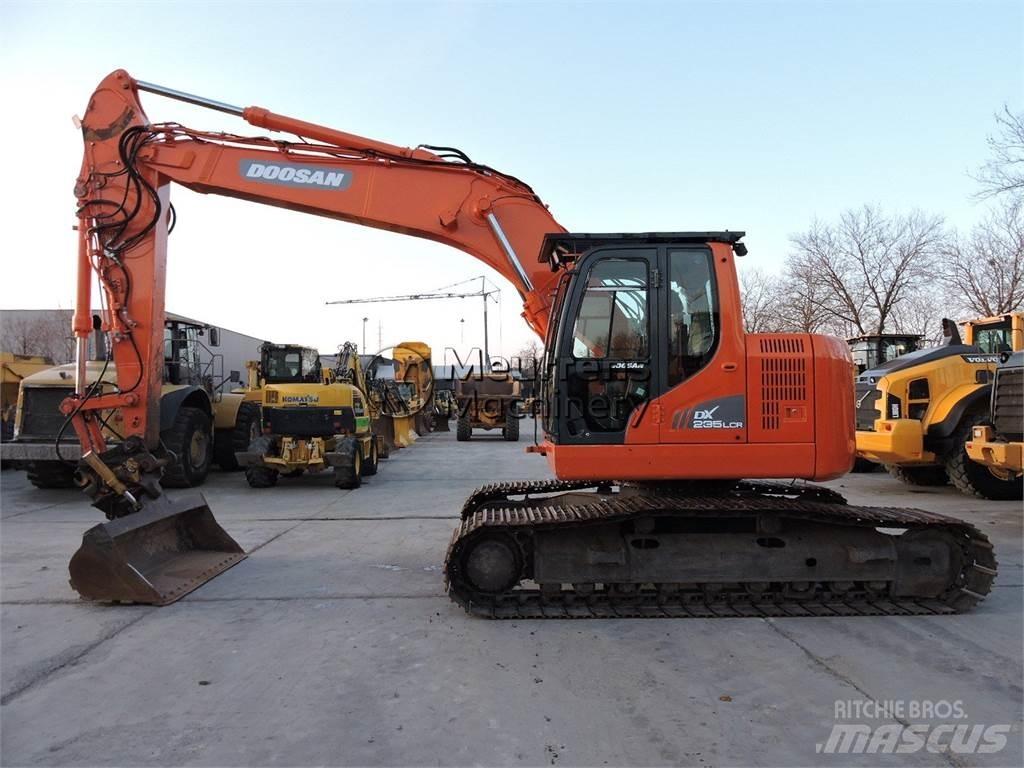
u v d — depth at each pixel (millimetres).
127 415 6043
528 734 3191
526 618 4812
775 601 5035
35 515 9180
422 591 5496
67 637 4492
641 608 4953
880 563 5008
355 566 6277
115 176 6145
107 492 5715
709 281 4984
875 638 4414
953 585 5016
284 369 14914
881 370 10438
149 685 3754
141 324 6070
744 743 3100
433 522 8383
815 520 4965
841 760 2951
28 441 10172
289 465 11273
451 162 6105
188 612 4984
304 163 6203
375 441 13047
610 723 3293
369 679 3816
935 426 9547
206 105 6203
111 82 6195
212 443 12688
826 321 28578
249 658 4129
